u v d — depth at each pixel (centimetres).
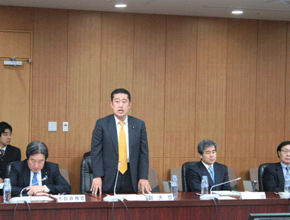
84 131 663
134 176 401
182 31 693
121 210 345
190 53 694
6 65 645
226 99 704
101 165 399
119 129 407
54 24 658
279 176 486
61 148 656
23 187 399
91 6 643
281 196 403
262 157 712
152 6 639
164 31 688
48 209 331
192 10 660
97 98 667
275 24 718
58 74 657
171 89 687
